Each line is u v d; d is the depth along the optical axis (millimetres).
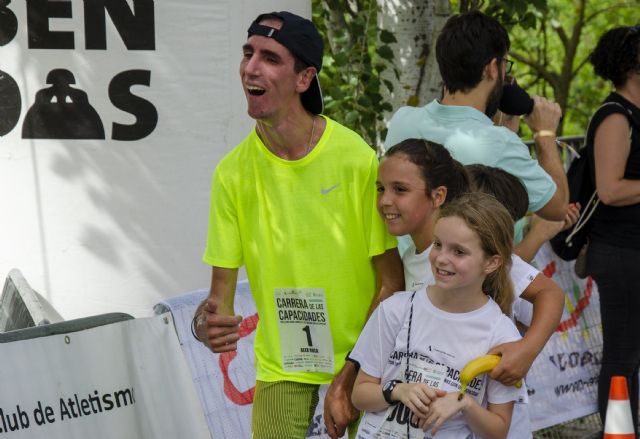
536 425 7547
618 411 5406
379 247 4676
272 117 4504
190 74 6973
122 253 7020
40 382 4562
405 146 4613
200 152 7047
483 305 4281
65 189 6930
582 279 7910
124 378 4824
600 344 8008
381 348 4406
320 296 4719
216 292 4973
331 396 4680
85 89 6887
